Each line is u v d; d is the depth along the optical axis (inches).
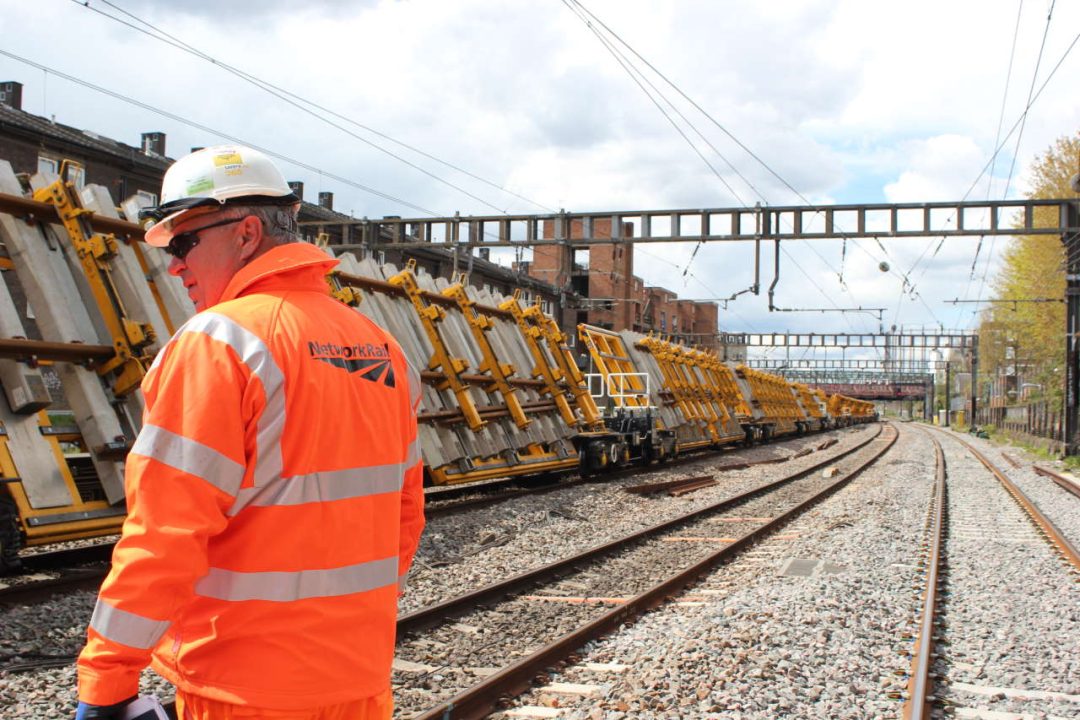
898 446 1892.2
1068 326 1255.5
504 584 332.2
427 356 592.7
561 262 1010.1
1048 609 339.9
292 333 84.4
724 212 948.0
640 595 319.3
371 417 89.1
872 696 225.6
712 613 302.4
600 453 799.1
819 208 938.1
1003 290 1947.6
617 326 2310.5
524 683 225.9
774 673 235.6
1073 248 1254.9
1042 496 810.2
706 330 3395.7
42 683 212.1
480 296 705.0
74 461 370.3
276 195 93.5
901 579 385.4
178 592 75.4
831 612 307.4
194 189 91.1
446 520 494.6
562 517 549.0
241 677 78.4
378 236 1030.4
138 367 355.3
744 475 967.6
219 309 83.9
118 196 1037.2
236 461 78.6
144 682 211.8
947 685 241.3
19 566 310.3
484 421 617.3
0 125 877.8
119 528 345.1
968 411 3649.1
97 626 74.2
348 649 82.5
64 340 340.8
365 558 85.9
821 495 745.0
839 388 4827.8
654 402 1097.4
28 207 346.9
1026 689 241.0
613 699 214.7
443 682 228.5
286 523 80.7
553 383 748.6
